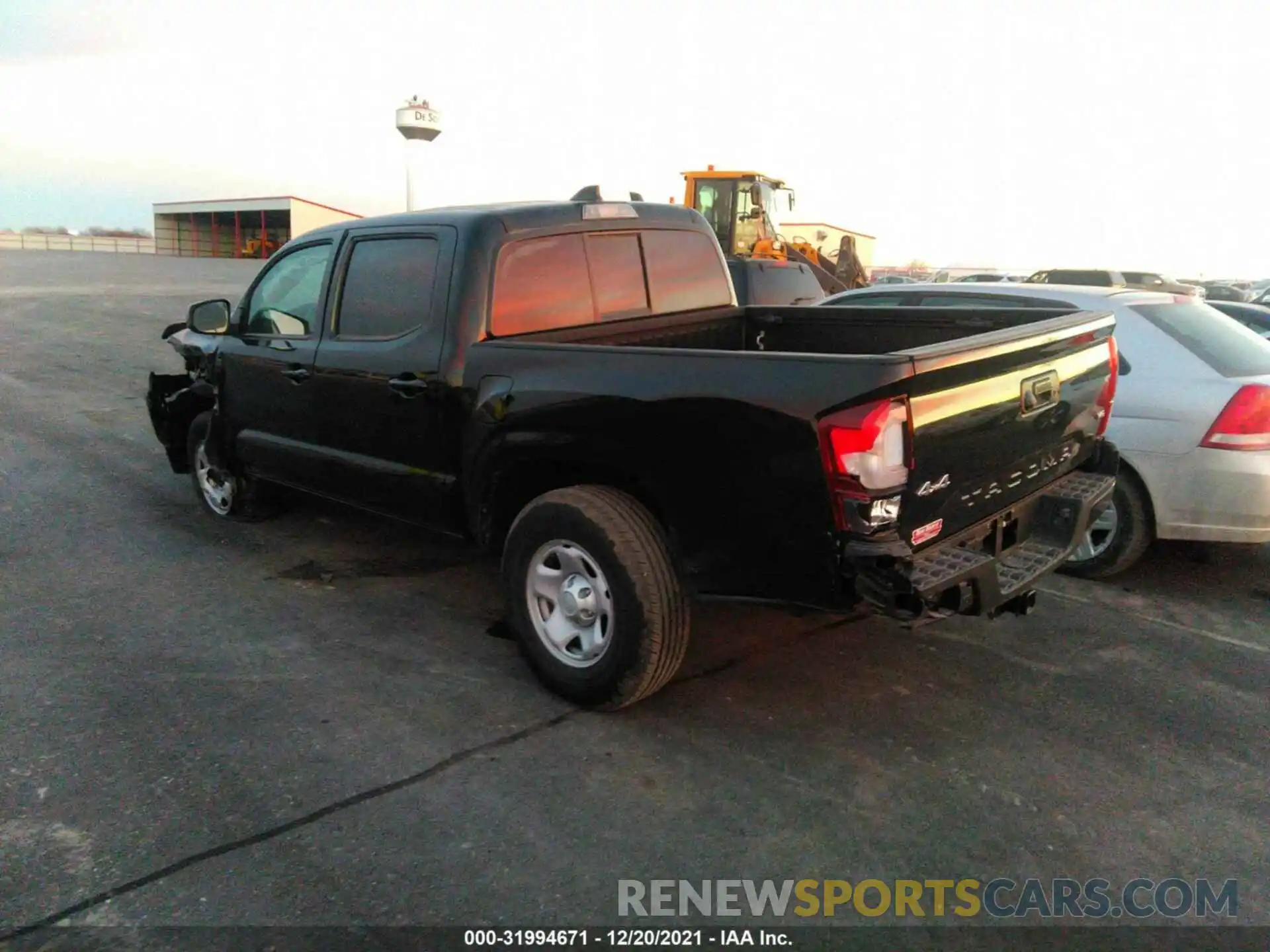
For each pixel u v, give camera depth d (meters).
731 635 4.48
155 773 3.23
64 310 20.47
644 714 3.72
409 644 4.32
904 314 4.82
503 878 2.76
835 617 4.68
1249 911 2.69
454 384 4.07
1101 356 4.02
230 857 2.81
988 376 3.24
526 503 4.10
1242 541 4.84
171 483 7.05
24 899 2.62
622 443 3.46
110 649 4.19
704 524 3.30
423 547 5.66
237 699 3.76
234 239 68.19
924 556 3.19
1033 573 3.51
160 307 21.64
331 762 3.33
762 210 18.00
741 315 5.40
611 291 4.68
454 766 3.32
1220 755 3.49
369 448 4.61
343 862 2.80
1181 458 4.84
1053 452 3.80
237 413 5.54
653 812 3.09
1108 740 3.59
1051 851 2.94
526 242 4.24
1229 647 4.41
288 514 6.29
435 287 4.17
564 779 3.26
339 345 4.66
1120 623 4.67
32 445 8.18
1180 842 2.99
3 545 5.57
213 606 4.72
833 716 3.73
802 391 2.99
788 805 3.14
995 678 4.07
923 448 3.01
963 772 3.35
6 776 3.19
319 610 4.69
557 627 3.78
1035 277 25.30
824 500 2.99
